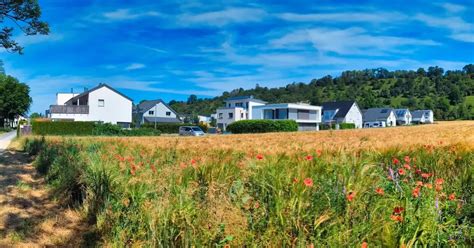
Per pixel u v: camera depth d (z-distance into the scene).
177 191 4.32
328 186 3.69
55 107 54.69
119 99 58.19
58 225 5.62
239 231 3.44
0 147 20.08
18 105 76.25
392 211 3.32
